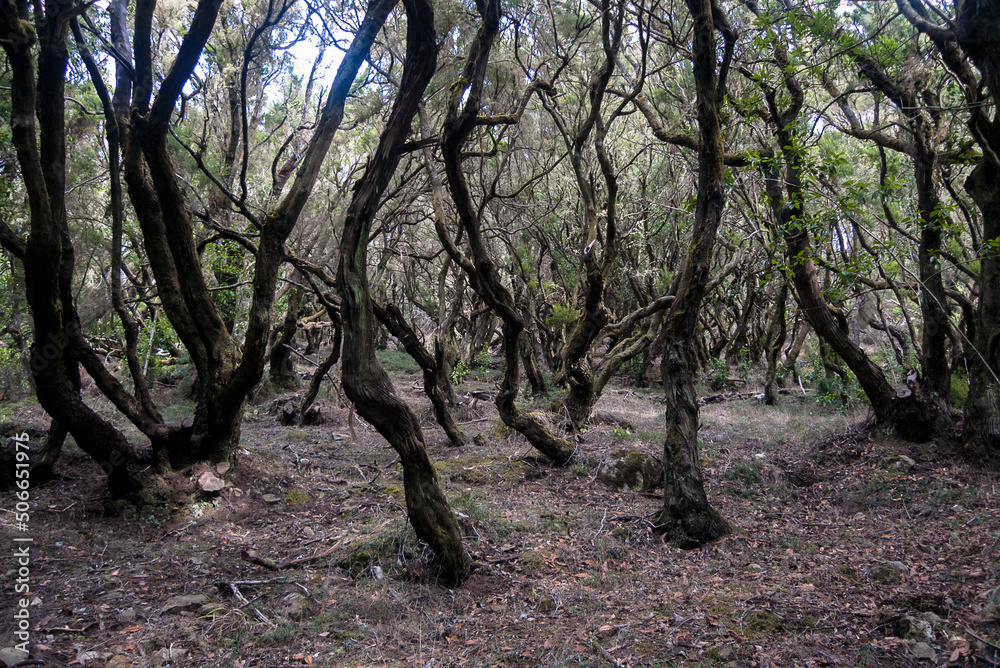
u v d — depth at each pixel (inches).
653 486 307.0
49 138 208.4
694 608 168.4
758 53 344.5
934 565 194.4
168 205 242.2
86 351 232.2
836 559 206.4
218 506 244.4
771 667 135.5
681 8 358.6
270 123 529.7
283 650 147.7
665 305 408.2
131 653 142.7
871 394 349.4
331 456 341.7
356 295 177.6
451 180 238.2
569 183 593.6
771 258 341.4
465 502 251.6
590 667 137.3
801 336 715.4
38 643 143.9
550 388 497.4
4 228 217.9
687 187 588.4
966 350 308.7
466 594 182.4
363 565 195.0
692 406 234.1
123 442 232.2
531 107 442.9
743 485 309.3
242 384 245.6
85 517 225.5
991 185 300.0
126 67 229.1
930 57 315.6
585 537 227.3
